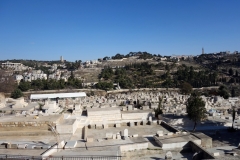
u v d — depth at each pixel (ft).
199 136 83.15
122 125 107.24
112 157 60.75
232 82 477.77
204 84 444.14
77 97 312.09
